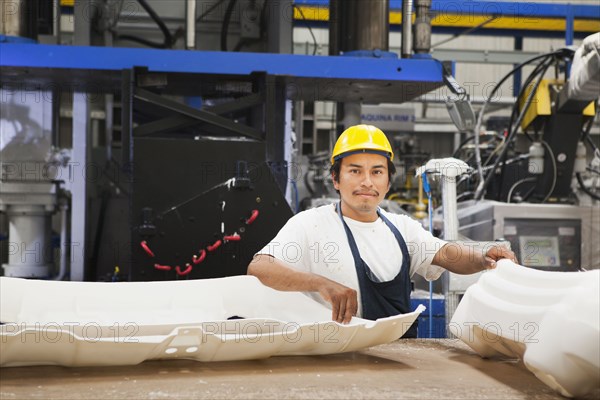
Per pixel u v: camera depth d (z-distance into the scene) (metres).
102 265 3.97
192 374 1.15
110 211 4.01
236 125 2.47
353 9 2.61
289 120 2.94
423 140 5.80
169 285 1.43
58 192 3.21
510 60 4.73
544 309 1.05
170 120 2.45
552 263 2.86
